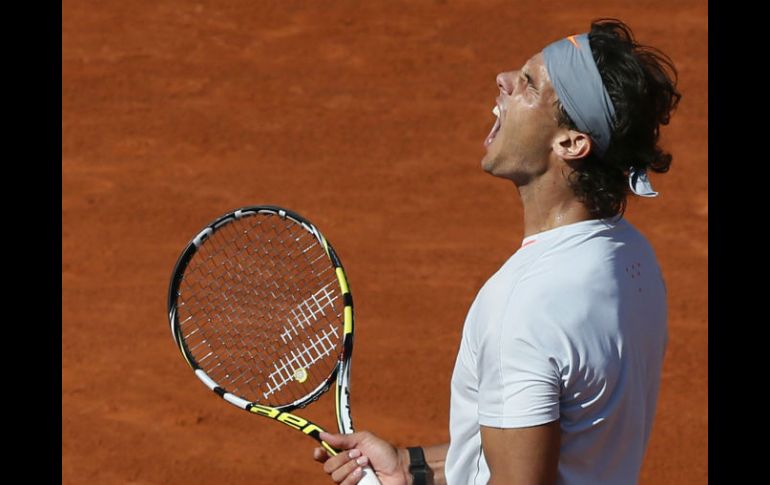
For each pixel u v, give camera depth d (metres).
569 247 10.30
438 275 35.28
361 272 35.47
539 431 9.64
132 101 47.56
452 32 51.34
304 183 41.31
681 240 37.38
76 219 39.19
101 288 35.19
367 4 53.62
